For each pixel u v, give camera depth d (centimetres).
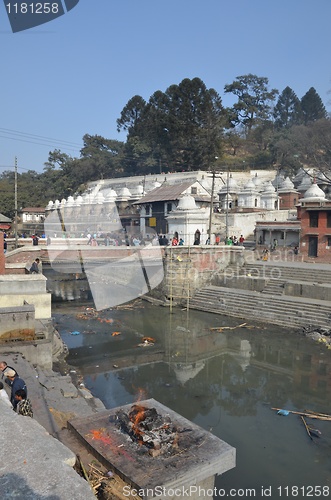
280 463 1170
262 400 1633
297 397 1659
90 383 1753
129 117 10138
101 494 593
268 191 6022
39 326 1733
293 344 2312
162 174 7669
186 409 1545
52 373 1436
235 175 8044
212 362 2067
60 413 1001
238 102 10381
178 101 7869
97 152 9756
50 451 297
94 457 684
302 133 7775
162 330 2597
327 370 1942
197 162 8025
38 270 2156
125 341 2350
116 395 1638
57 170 9712
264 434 1348
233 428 1388
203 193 5138
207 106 7794
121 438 723
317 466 1159
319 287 2792
